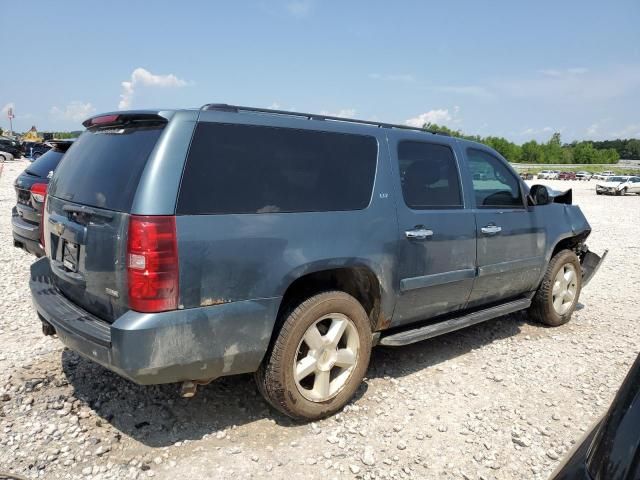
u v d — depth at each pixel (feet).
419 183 13.58
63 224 10.93
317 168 11.44
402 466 10.04
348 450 10.47
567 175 238.68
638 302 22.75
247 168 10.29
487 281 15.53
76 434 10.60
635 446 4.45
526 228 16.74
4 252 27.45
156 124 9.95
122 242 9.13
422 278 13.30
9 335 15.72
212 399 12.24
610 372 14.82
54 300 11.33
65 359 14.05
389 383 13.53
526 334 17.94
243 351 10.11
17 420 11.01
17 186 22.39
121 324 8.94
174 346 9.18
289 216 10.68
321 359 11.30
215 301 9.62
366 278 12.46
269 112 11.19
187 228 9.26
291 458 10.13
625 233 46.88
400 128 13.84
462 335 17.57
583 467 4.89
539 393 13.34
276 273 10.34
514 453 10.63
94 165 10.84
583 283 20.56
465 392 13.21
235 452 10.23
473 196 15.06
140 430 10.85
